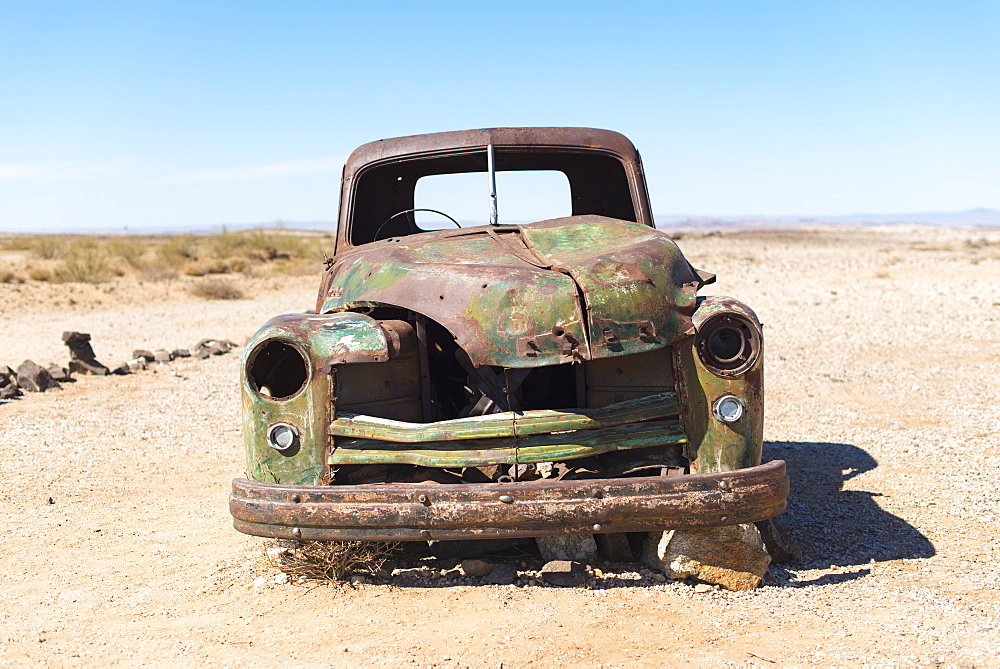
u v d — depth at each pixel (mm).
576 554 4152
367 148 5633
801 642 3424
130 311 20500
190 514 5531
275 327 4000
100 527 5254
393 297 4133
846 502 5527
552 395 4477
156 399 9734
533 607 3771
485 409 4047
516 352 3812
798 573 4227
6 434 7949
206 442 7641
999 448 6766
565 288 3865
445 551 4289
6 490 6105
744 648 3373
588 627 3568
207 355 13211
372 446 3898
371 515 3660
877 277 25031
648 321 3873
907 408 8469
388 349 3898
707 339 3967
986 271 26266
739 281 25094
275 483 3943
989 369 10445
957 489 5719
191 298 23375
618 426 3887
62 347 14367
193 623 3756
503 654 3350
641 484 3662
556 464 4285
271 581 4184
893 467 6375
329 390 3939
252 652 3449
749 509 3729
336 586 4094
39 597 4109
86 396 9938
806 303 18609
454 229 4941
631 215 5914
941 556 4461
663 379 4012
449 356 4504
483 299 3898
